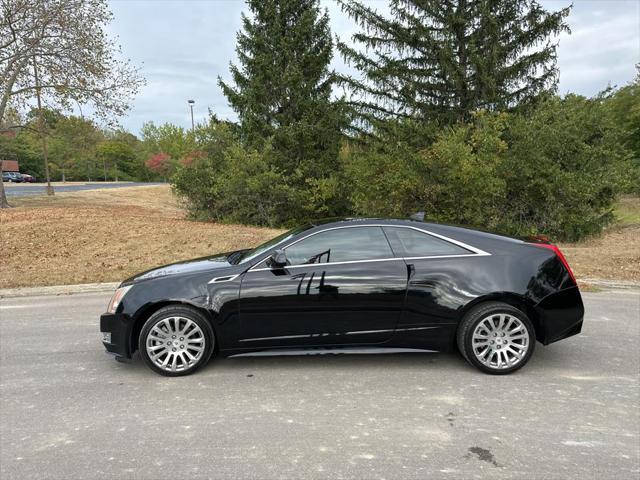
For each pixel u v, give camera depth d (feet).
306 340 13.91
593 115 42.37
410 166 40.68
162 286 13.94
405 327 13.80
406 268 13.79
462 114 52.03
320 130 58.08
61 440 10.27
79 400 12.37
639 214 60.80
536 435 10.20
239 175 54.65
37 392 12.94
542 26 48.83
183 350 13.89
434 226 14.58
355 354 15.46
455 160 38.34
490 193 39.04
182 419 11.18
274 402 12.03
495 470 8.89
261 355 13.98
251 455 9.51
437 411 11.39
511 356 13.66
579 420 10.88
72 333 18.66
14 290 26.99
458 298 13.60
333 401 12.03
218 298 13.71
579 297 14.01
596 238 42.11
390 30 54.24
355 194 45.62
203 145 63.46
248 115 59.57
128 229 43.80
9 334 18.67
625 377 13.44
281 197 55.83
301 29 58.65
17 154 220.64
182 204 68.39
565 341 16.65
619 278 27.50
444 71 52.06
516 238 14.80
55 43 64.23
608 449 9.62
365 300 13.67
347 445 9.85
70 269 31.35
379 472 8.85
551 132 39.75
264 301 13.67
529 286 13.66
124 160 286.87
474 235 14.44
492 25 49.26
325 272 13.79
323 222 15.10
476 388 12.73
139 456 9.55
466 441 9.97
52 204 75.61
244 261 14.39
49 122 73.77
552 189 40.27
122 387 13.20
